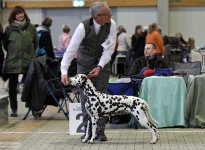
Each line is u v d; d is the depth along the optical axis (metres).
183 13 19.14
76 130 6.04
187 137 5.76
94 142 5.48
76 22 19.19
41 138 5.80
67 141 5.58
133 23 18.97
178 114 6.49
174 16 19.19
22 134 6.08
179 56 11.03
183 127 6.49
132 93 6.52
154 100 6.47
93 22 5.30
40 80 7.12
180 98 6.49
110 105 5.25
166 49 11.16
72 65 7.78
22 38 7.51
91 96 5.25
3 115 6.78
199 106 6.48
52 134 6.07
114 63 15.43
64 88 7.32
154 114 6.46
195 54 11.27
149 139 5.64
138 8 18.92
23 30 7.55
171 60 10.99
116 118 6.79
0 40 7.52
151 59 7.45
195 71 7.71
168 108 6.47
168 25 18.81
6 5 18.73
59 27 19.23
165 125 6.44
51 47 8.66
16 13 7.52
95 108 5.25
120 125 6.70
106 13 5.16
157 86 6.48
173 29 19.23
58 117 7.59
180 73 6.90
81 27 5.30
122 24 19.00
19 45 7.48
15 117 7.57
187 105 6.47
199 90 6.47
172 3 19.08
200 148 5.10
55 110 8.38
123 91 6.50
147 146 5.22
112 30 5.37
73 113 6.05
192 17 19.17
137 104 5.27
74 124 6.05
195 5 19.03
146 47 7.42
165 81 6.49
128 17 18.95
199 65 7.72
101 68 5.33
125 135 5.92
